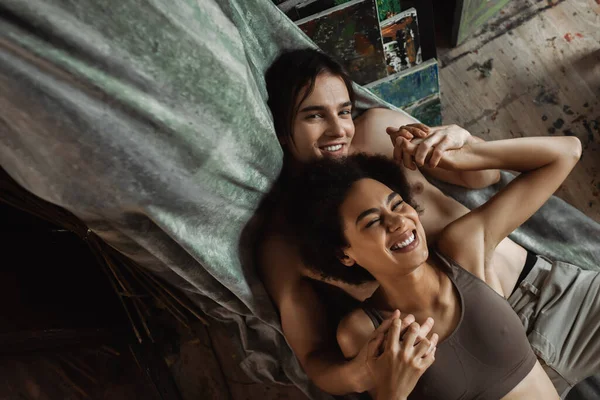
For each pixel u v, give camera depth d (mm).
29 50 1042
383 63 2008
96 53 1104
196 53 1233
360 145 1808
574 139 1613
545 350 1669
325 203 1471
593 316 1688
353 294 1763
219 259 1569
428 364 1378
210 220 1496
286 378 2061
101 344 1853
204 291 1718
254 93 1455
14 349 1514
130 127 1200
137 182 1275
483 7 2365
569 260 1920
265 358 2045
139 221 1403
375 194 1435
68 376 1646
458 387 1480
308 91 1598
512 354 1480
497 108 2408
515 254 1799
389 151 1791
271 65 1690
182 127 1262
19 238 1752
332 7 1840
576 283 1718
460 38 2467
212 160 1356
